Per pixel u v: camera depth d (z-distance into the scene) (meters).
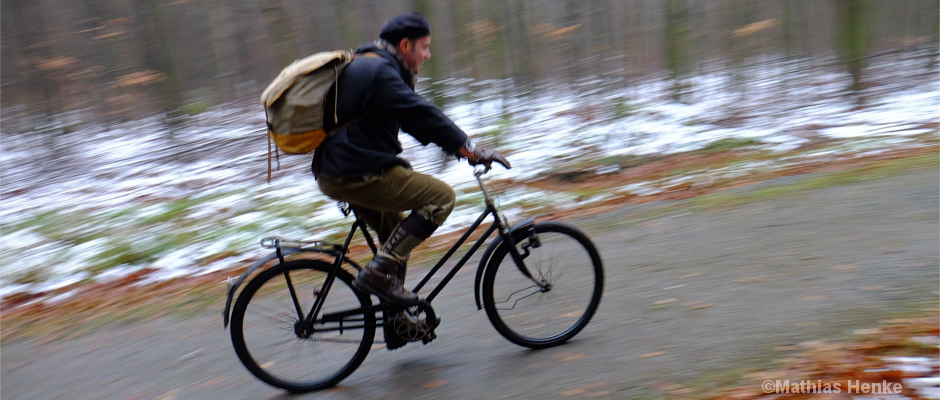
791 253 4.47
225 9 14.63
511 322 3.58
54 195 9.93
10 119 14.62
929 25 15.39
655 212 6.05
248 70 16.23
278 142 3.08
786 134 9.38
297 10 13.64
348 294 3.48
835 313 3.46
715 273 4.32
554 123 11.52
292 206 7.55
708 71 15.68
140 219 7.69
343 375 3.51
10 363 4.39
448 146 3.11
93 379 3.97
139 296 5.44
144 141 13.42
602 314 3.93
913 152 7.36
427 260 5.29
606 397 2.98
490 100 13.17
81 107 15.20
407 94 3.04
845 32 11.61
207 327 4.51
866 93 11.50
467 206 6.93
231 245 6.41
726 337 3.38
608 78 14.41
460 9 12.61
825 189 6.03
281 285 3.42
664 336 3.51
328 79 3.03
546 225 3.57
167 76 13.80
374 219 3.47
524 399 3.08
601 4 14.55
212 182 9.55
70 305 5.43
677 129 10.28
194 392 3.62
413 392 3.32
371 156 3.09
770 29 14.88
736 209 5.77
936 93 11.16
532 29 13.26
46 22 14.77
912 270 3.88
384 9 13.78
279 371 3.44
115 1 14.69
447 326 4.05
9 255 6.86
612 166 8.48
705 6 14.23
